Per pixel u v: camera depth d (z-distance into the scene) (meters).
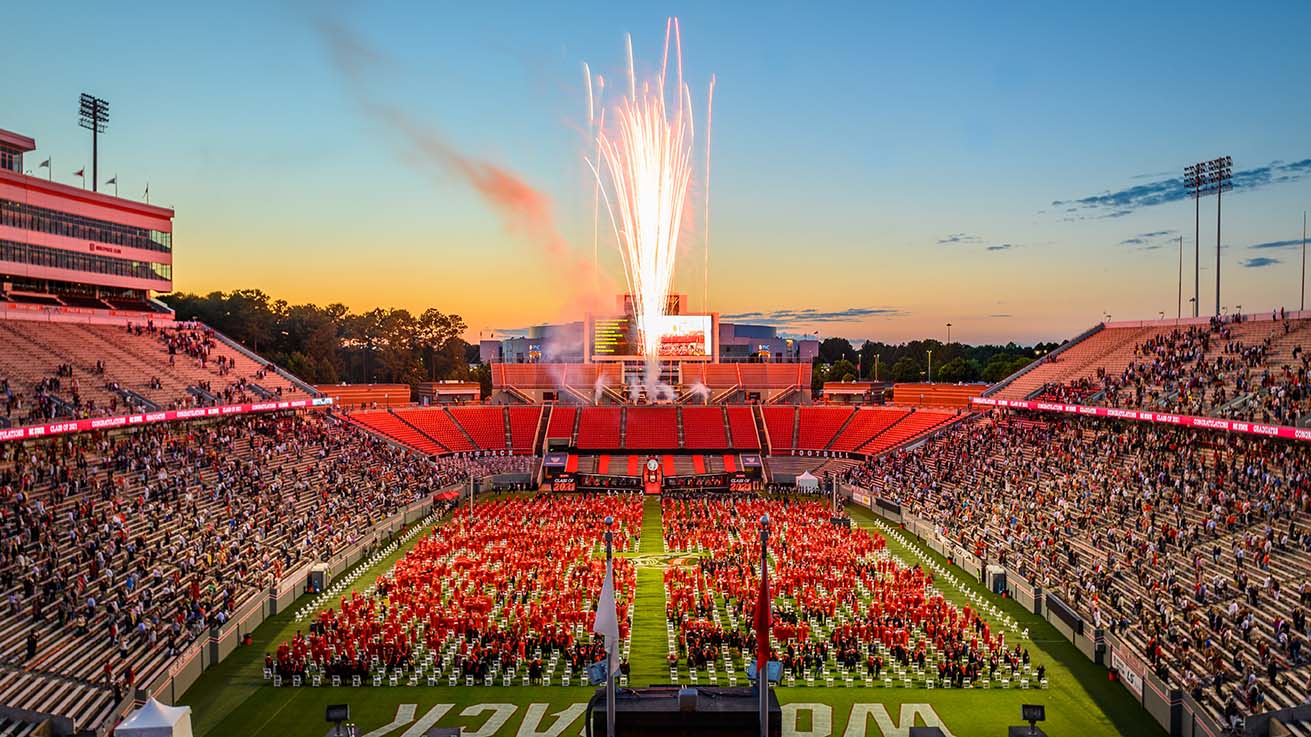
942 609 56.91
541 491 112.94
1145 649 46.53
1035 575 61.97
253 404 94.19
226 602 52.94
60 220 92.12
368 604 58.75
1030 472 86.81
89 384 80.12
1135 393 86.88
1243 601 49.56
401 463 107.44
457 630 52.78
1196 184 101.00
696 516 91.56
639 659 49.66
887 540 83.12
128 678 41.78
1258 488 62.56
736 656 50.19
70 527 57.12
